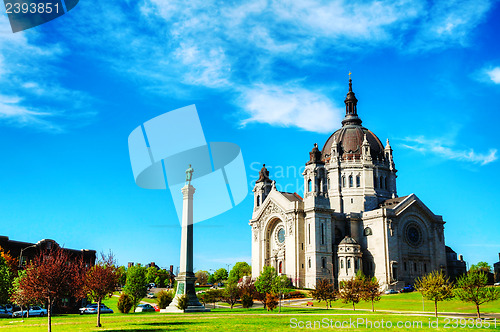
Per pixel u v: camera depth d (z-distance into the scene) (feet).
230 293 325.42
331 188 485.15
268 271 377.30
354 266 421.59
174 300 234.17
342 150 498.69
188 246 235.40
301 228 440.04
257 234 488.44
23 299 183.62
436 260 451.53
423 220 457.27
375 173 487.61
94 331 134.51
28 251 302.04
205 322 160.04
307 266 426.92
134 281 322.75
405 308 260.42
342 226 458.50
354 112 538.88
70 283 142.20
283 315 197.88
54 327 147.33
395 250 428.97
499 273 508.53
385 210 433.89
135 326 147.64
